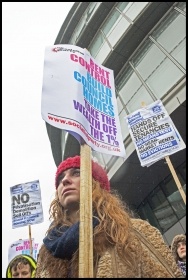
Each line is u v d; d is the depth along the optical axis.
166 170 10.34
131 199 11.38
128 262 1.51
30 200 5.95
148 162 5.27
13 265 3.40
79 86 2.49
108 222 1.70
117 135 2.63
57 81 2.42
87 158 2.06
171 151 5.14
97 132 2.49
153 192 11.18
